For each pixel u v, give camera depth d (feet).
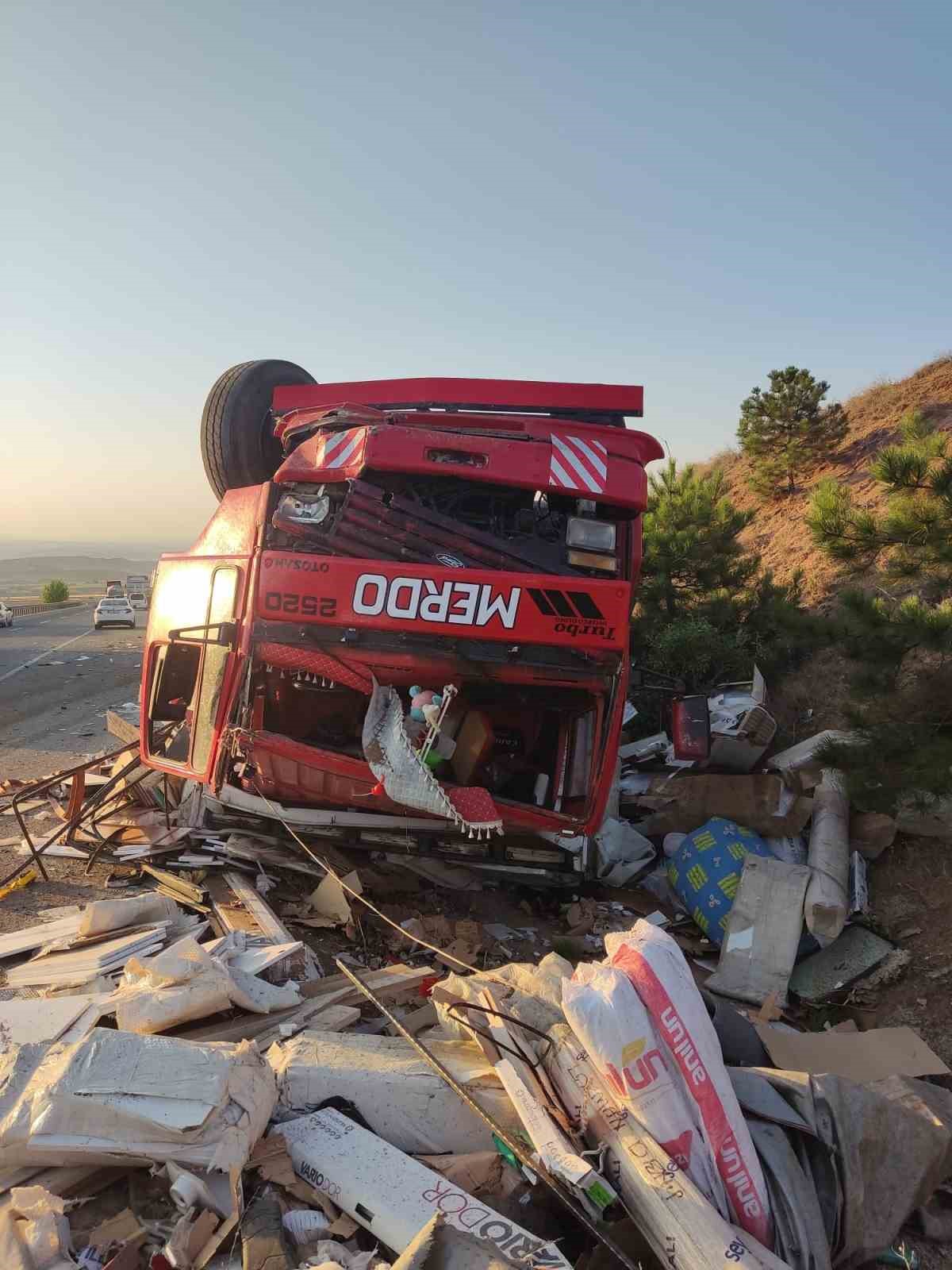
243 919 19.63
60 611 207.21
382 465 20.16
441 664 19.20
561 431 21.70
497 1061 12.82
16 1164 10.81
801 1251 10.39
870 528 22.50
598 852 24.14
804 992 20.31
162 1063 11.25
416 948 20.67
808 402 62.03
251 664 19.56
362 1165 11.16
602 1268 10.27
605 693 19.60
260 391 27.81
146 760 23.72
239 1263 9.93
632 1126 10.94
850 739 22.44
